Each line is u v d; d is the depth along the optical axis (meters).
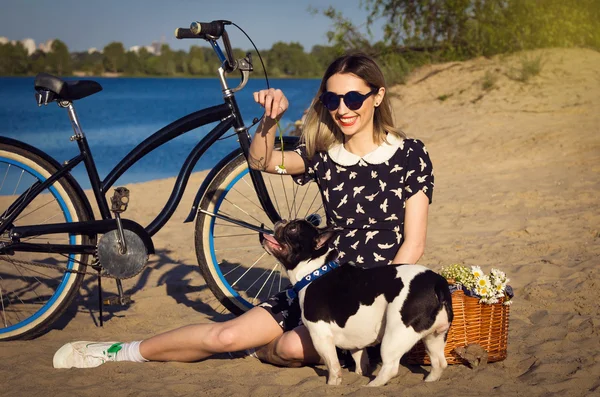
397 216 3.49
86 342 3.75
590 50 17.98
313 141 3.68
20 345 4.02
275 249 3.24
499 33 18.36
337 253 3.29
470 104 14.25
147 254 4.04
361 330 3.12
